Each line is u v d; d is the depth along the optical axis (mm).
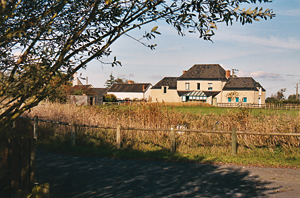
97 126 10844
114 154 9625
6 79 3113
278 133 9609
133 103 14781
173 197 5602
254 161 8859
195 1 3428
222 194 5824
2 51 3205
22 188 4125
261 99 55219
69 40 3340
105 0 3080
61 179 6719
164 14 3637
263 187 6320
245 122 11680
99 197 5527
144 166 8242
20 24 3160
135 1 3424
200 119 13734
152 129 10406
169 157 9359
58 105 15922
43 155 9516
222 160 9023
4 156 4152
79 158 9133
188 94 55250
